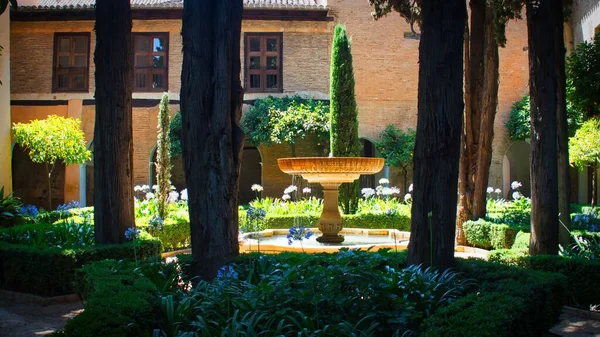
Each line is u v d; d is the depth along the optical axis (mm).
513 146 22031
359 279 4004
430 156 5215
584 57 11508
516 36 19859
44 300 6879
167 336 3799
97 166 7875
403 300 3895
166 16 18656
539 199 7344
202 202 6039
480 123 12164
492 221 11633
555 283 4629
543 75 7469
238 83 6402
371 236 12094
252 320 3578
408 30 19469
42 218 11758
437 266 5145
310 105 18188
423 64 5305
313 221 13797
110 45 7844
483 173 12070
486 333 3146
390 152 18625
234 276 4598
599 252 7344
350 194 14664
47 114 18766
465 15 5344
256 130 17688
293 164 9617
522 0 9883
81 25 18797
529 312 3953
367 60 19297
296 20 18969
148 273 5250
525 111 18922
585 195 18781
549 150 7359
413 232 5301
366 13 19297
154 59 18922
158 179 11930
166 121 12008
